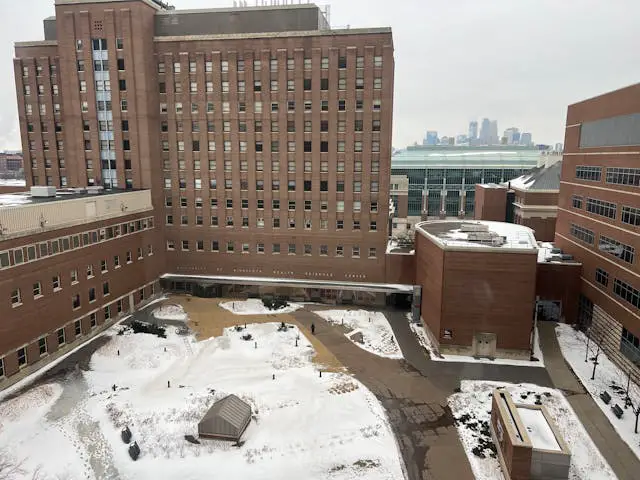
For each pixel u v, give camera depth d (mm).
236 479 26969
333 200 59531
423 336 49250
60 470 27547
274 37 57375
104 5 56375
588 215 50656
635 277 40031
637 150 40469
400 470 28359
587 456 29766
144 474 27312
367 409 34781
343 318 54406
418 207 127000
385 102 56562
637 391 37938
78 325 45594
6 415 32781
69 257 43938
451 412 34844
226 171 61000
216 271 63188
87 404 34625
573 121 55594
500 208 93250
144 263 58062
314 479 27188
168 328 50625
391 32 55156
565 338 48688
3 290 36375
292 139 59125
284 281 60625
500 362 43000
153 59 59500
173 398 35375
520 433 27484
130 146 58656
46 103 67938
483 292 42969
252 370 41219
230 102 59469
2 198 46000
